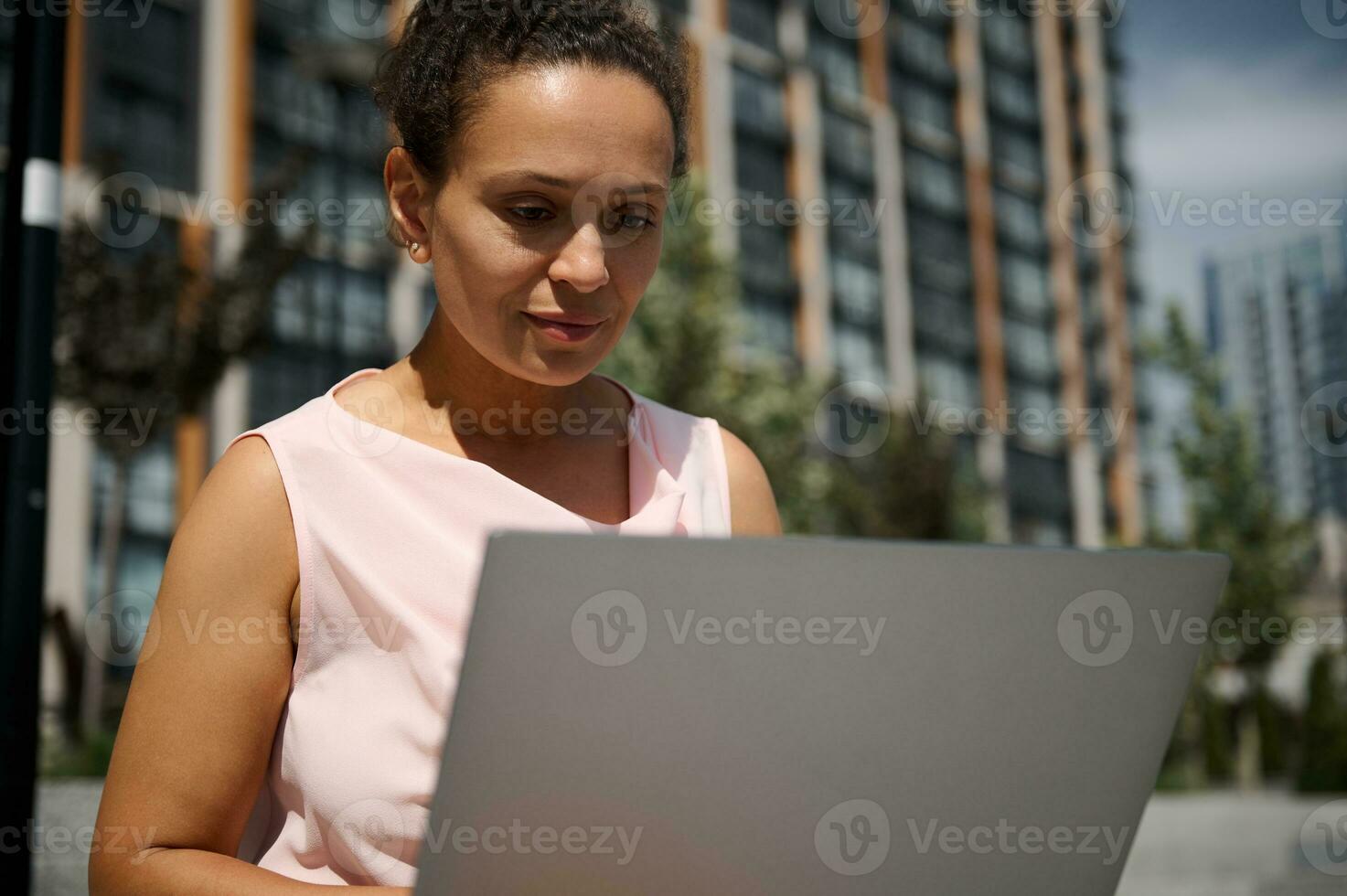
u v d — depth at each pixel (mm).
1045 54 19156
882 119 16688
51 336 1527
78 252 5543
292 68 9109
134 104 8453
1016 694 630
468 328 794
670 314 8492
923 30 17781
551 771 568
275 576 795
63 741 4738
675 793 590
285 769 800
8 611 1457
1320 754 9000
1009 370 17859
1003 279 18000
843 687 594
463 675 536
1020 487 17078
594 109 750
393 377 925
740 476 1014
